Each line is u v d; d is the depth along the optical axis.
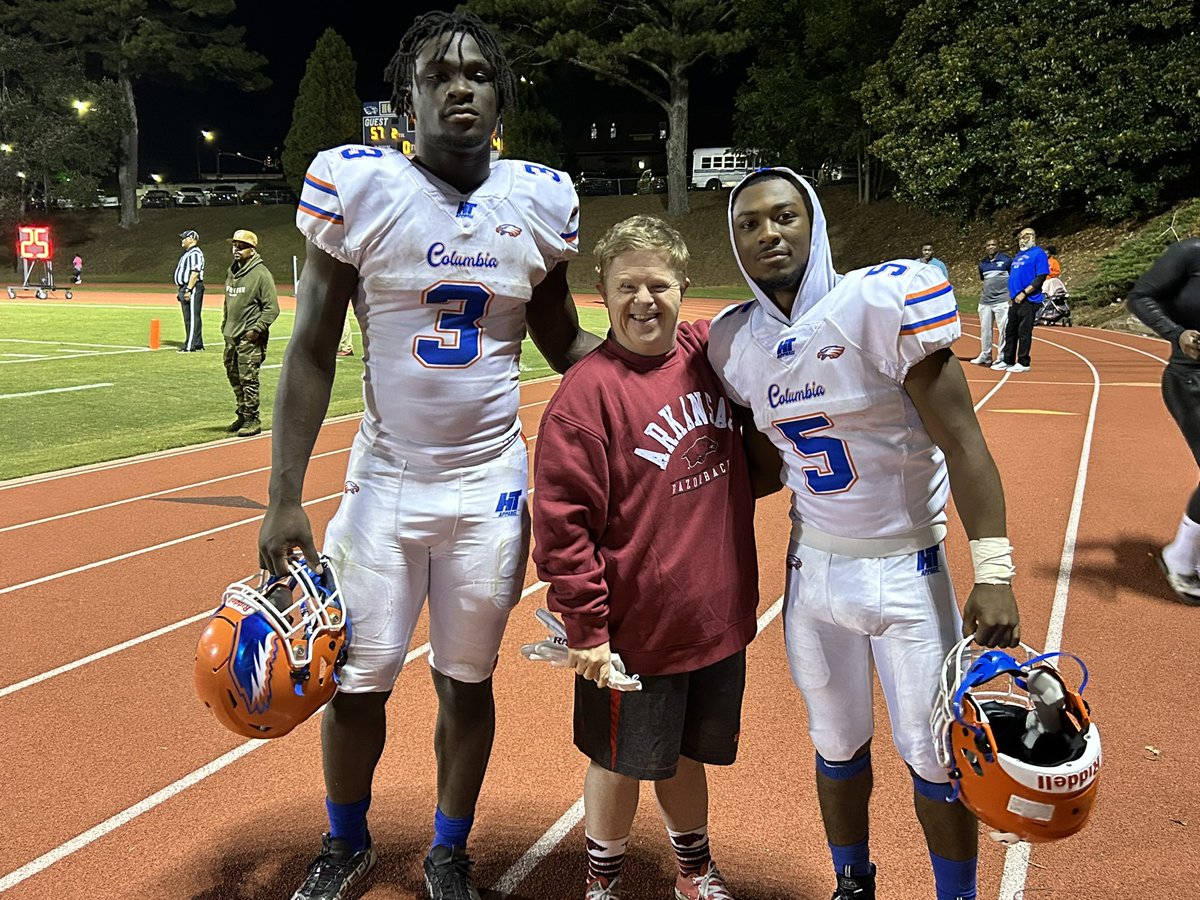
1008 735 2.02
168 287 40.16
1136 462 7.93
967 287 28.30
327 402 2.46
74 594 5.08
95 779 3.23
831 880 2.69
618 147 61.19
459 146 2.29
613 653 2.31
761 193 2.17
